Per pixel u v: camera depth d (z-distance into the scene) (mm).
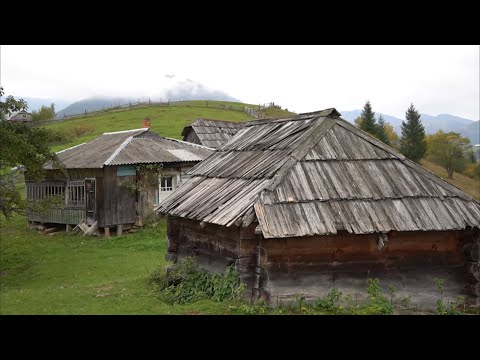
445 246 13891
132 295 14688
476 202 13836
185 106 86562
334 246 13008
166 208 15688
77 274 22219
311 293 12695
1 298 14484
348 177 13508
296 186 12836
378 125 89312
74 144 58125
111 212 30625
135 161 31078
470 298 13734
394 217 12789
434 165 88438
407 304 13227
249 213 11953
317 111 15750
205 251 15570
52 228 33688
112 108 86562
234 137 19125
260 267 12328
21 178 45906
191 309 12281
